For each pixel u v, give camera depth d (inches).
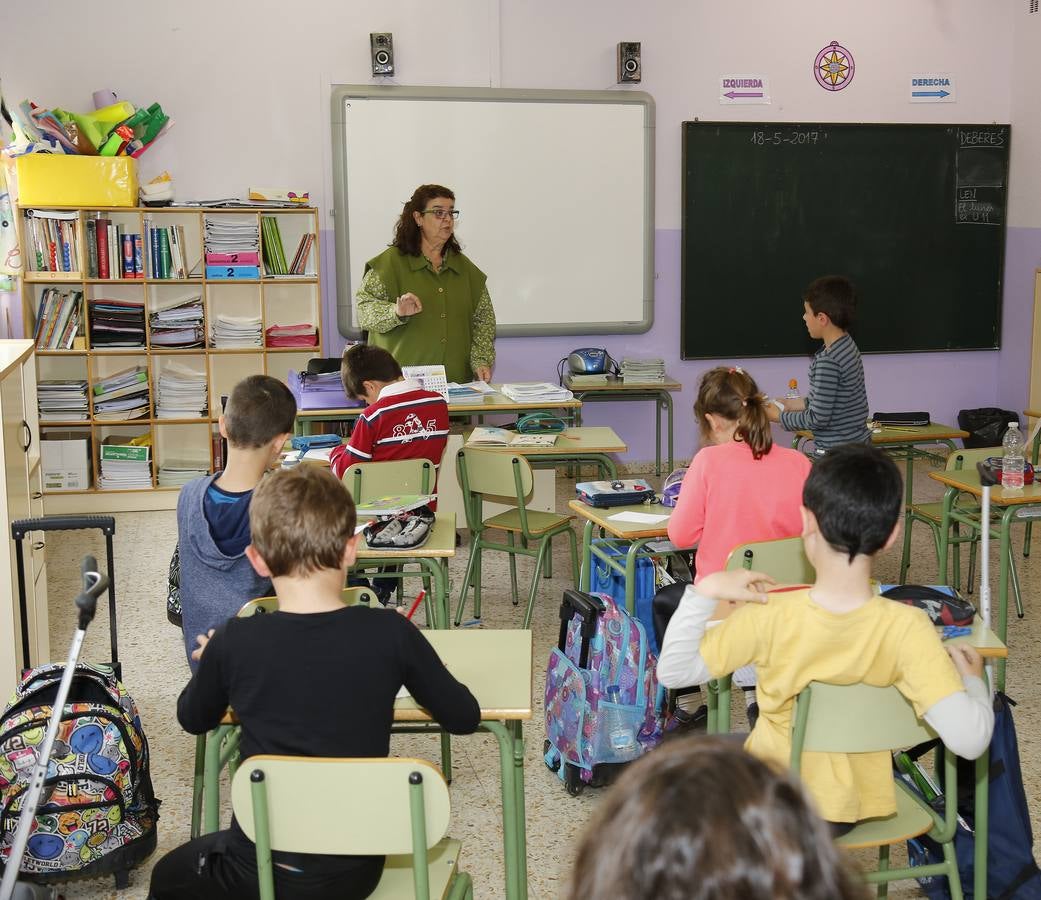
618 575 140.2
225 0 249.0
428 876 67.8
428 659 68.9
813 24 276.2
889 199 284.0
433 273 207.2
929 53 283.0
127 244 240.1
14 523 108.9
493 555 209.8
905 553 191.2
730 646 69.9
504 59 263.7
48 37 243.0
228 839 67.8
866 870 95.9
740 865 23.0
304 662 65.9
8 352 143.3
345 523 68.6
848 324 167.8
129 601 182.1
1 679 121.3
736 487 109.7
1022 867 86.9
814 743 70.8
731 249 279.1
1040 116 277.1
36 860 95.0
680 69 271.9
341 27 254.8
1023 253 286.4
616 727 113.6
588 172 270.2
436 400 157.4
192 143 251.8
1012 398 293.1
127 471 244.4
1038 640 160.9
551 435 181.6
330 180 258.7
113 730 97.3
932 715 65.7
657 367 261.7
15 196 234.2
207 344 248.5
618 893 23.5
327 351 265.3
